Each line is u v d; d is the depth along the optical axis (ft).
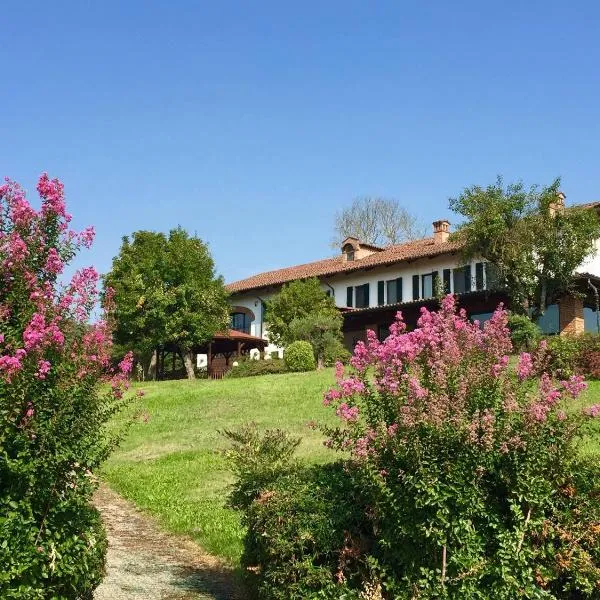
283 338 120.78
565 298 101.81
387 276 133.49
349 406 19.98
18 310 18.67
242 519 23.80
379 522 19.44
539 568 17.76
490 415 17.75
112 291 20.68
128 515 41.75
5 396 16.81
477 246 101.65
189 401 79.71
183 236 135.23
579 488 18.57
